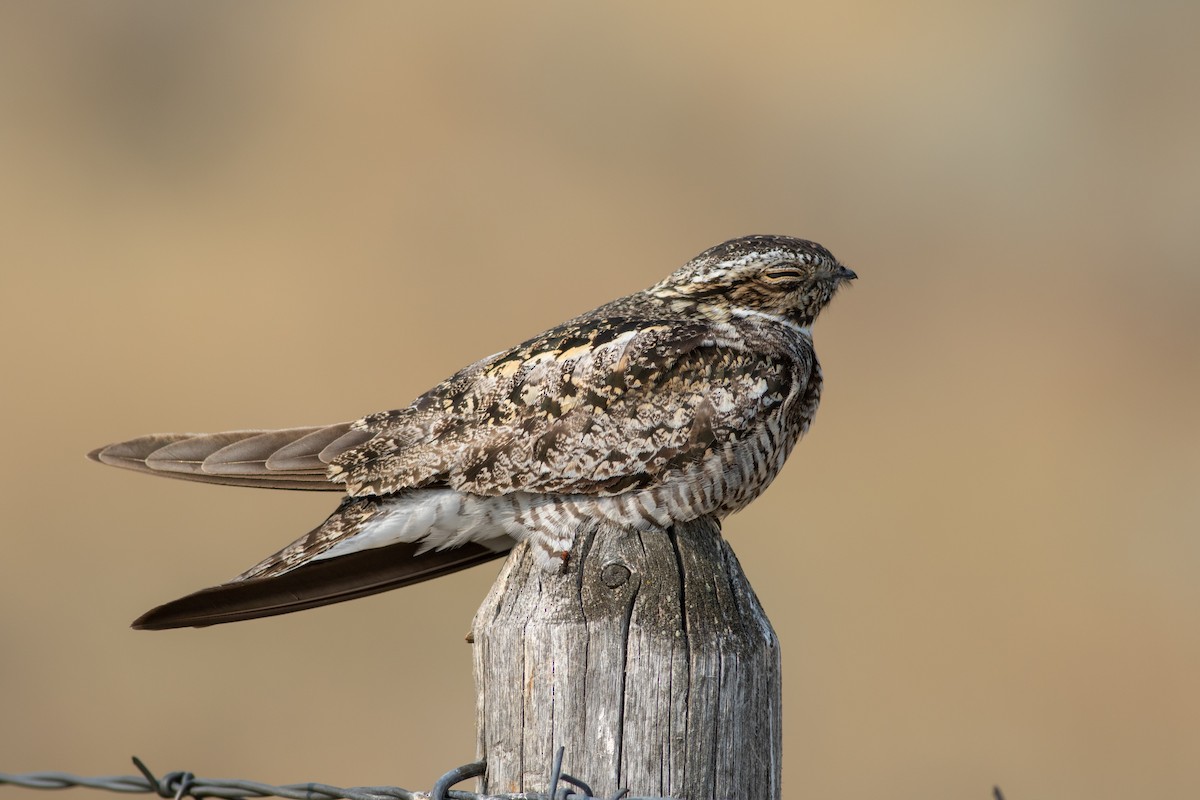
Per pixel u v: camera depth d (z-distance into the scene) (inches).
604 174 872.9
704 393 259.3
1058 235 854.5
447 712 469.1
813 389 280.1
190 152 892.0
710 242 823.7
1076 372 701.9
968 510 584.1
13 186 826.2
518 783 203.3
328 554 263.6
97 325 676.7
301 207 822.5
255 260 747.4
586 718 201.5
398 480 261.1
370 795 202.1
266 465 267.0
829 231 861.8
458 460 258.7
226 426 609.6
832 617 514.6
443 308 715.4
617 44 979.9
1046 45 995.9
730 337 269.1
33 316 678.5
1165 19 997.2
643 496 255.8
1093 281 801.6
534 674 203.2
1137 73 984.9
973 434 642.2
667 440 255.8
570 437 255.4
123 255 746.2
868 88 970.1
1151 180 913.5
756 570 538.3
